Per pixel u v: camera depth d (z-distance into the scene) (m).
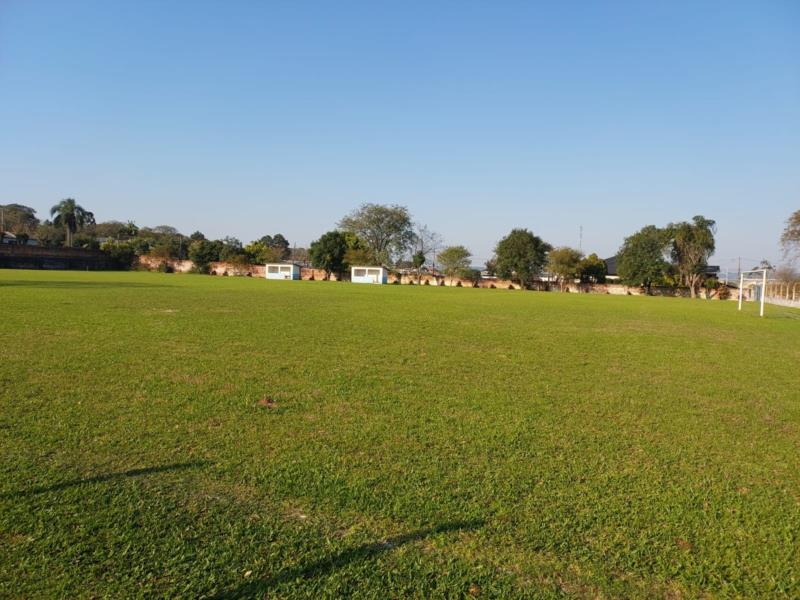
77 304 21.22
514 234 80.06
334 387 8.22
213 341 12.58
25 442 5.36
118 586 3.05
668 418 7.13
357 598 3.03
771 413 7.61
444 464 5.09
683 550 3.64
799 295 46.81
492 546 3.62
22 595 2.94
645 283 74.12
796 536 3.89
